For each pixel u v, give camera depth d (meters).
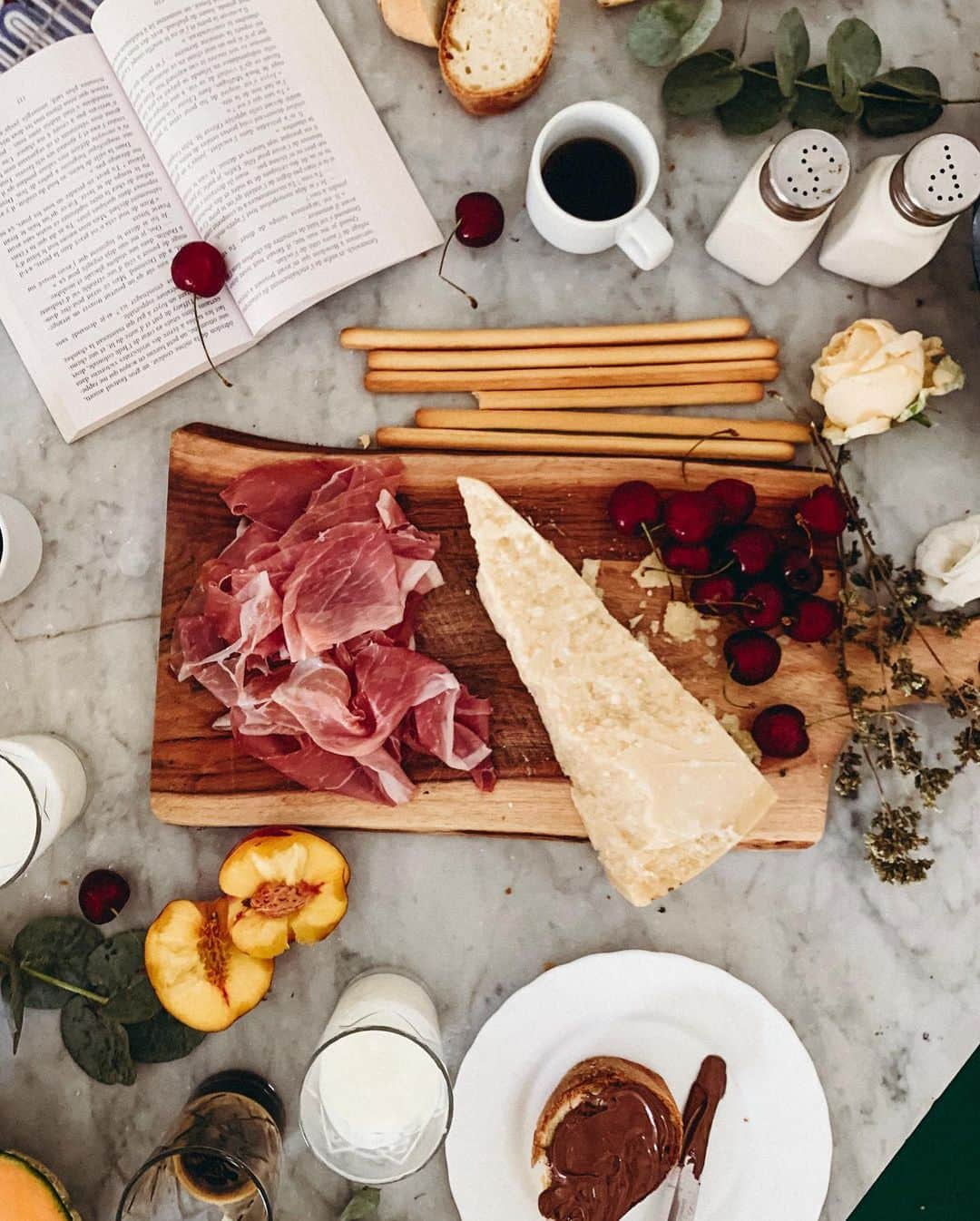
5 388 1.05
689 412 1.03
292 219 1.02
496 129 1.06
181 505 1.00
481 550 0.95
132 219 1.04
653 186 0.92
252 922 0.91
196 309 1.03
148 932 0.93
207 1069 1.01
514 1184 0.97
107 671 1.04
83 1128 1.01
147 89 1.01
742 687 0.98
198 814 0.98
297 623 0.94
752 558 0.92
